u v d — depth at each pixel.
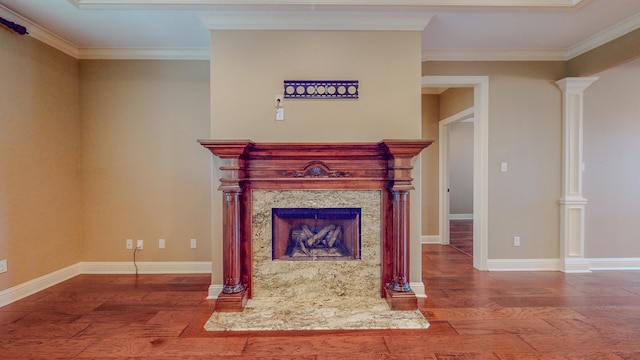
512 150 3.79
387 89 2.90
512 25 3.04
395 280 2.71
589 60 3.49
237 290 2.67
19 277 2.94
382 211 2.85
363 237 2.88
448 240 5.43
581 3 2.66
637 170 3.88
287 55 2.89
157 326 2.41
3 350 2.08
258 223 2.86
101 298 2.94
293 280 2.88
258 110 2.90
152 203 3.69
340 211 2.89
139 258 3.70
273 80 2.90
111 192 3.67
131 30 3.13
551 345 2.13
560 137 3.80
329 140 2.91
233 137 2.89
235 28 2.87
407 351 2.07
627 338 2.21
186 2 2.62
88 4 2.66
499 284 3.31
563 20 2.95
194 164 3.69
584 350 2.07
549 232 3.82
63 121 3.42
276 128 2.90
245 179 2.76
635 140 3.88
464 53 3.71
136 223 3.69
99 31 3.15
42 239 3.17
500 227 3.81
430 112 5.49
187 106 3.67
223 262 2.79
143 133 3.67
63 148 3.42
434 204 5.48
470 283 3.34
